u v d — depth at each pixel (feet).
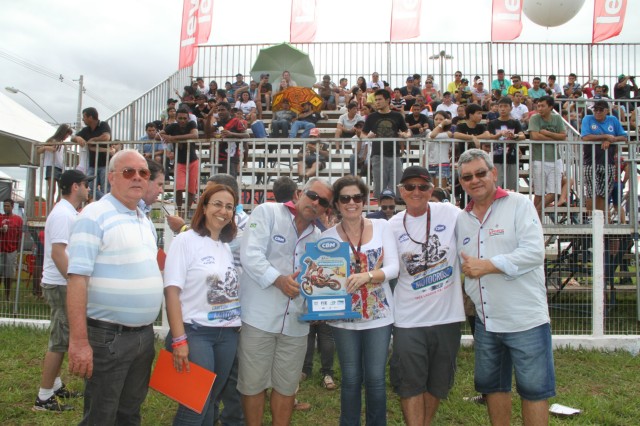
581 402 15.76
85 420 10.19
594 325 21.75
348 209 11.97
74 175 15.47
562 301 30.01
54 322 15.08
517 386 11.33
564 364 19.69
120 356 9.87
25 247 27.91
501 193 11.62
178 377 10.55
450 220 12.39
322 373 17.47
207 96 48.55
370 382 11.77
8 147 35.65
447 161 27.94
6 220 35.29
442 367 12.15
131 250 10.03
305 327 12.20
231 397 13.10
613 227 24.36
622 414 15.12
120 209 10.27
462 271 11.93
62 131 28.53
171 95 48.39
